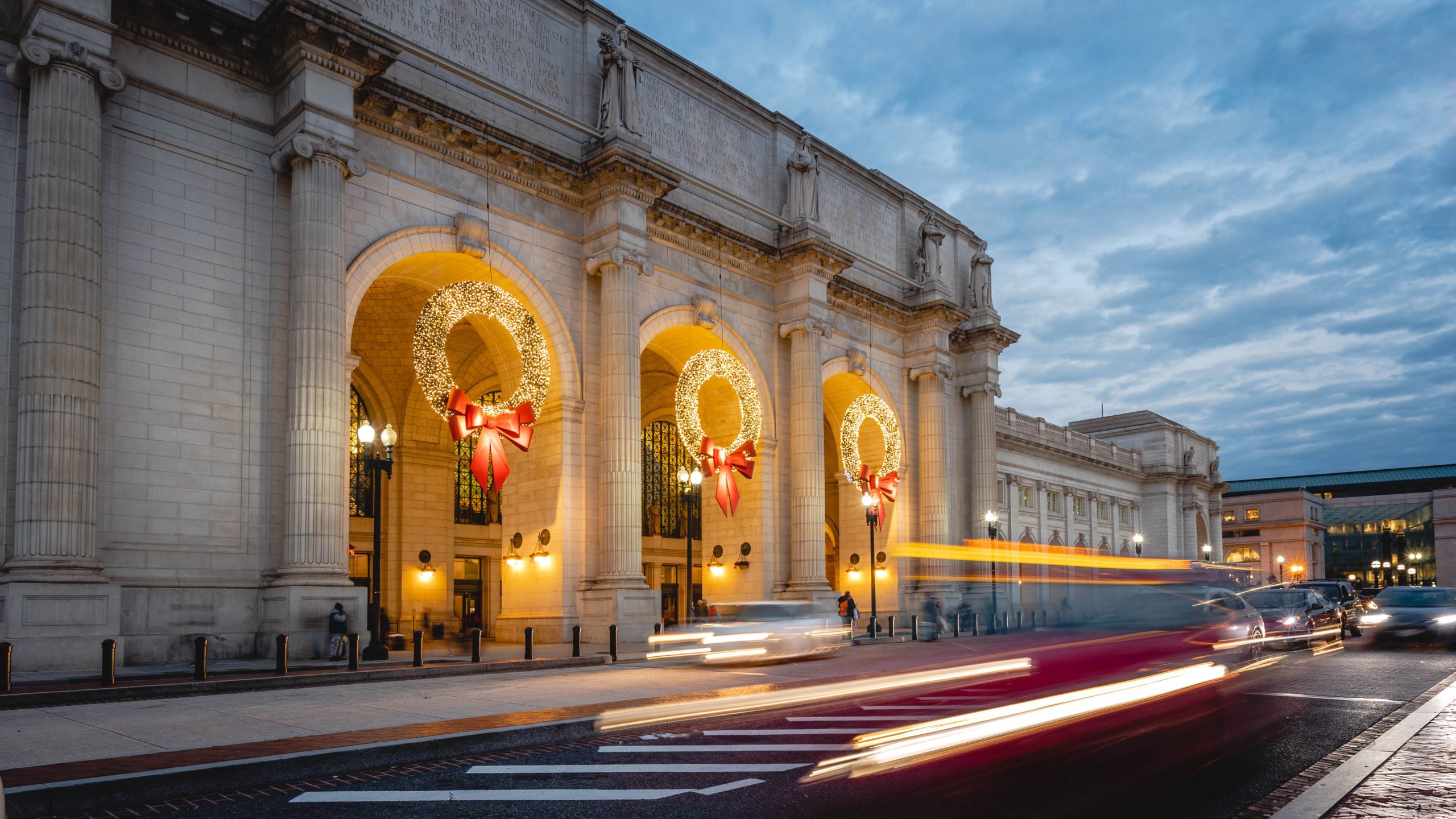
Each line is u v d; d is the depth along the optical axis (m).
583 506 33.22
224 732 12.62
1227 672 16.12
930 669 22.39
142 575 22.95
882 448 49.59
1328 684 19.52
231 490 24.59
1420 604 31.47
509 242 32.38
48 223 21.50
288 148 25.67
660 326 37.09
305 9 24.98
